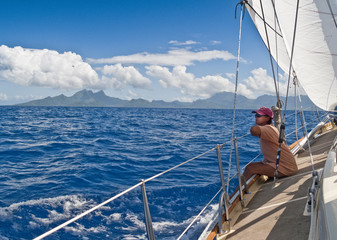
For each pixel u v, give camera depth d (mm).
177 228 5199
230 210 3752
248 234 3131
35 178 9352
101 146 16516
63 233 5199
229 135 22156
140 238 4980
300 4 4379
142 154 13758
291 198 3715
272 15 4836
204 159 11727
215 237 3158
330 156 2740
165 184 7973
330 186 1997
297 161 5973
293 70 4945
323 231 1616
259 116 4840
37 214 6164
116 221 5617
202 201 6586
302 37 4551
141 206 6312
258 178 4875
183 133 24172
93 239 4977
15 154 13977
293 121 31438
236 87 3748
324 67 4609
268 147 4789
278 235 2926
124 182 8664
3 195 7484
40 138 20094
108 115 63219
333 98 4875
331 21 4246
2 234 5250
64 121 39750
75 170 10383
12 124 32656
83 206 6602
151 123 37688
